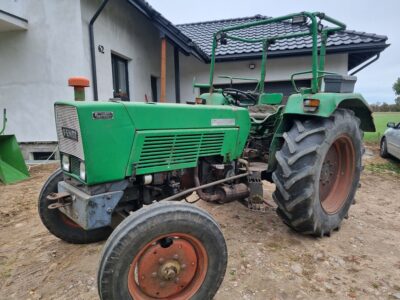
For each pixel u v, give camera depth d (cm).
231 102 357
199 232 185
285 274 232
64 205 205
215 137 250
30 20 579
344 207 310
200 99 323
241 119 268
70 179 218
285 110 285
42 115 607
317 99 256
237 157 275
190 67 850
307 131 263
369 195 437
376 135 997
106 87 639
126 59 743
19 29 582
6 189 445
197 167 249
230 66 814
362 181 518
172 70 873
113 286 165
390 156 711
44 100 601
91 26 576
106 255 165
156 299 186
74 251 267
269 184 475
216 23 1052
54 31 571
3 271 238
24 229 314
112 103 195
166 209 178
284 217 279
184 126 227
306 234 288
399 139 629
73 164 211
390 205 394
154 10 618
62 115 205
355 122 299
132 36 746
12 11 585
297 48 716
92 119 185
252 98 379
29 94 606
